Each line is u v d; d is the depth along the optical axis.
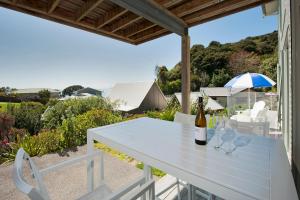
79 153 3.50
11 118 4.37
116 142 1.42
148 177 1.50
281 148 1.29
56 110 5.50
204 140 1.34
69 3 2.62
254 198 0.74
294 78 1.37
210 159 1.10
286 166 1.01
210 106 7.97
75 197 2.12
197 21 3.12
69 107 5.75
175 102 7.38
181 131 1.73
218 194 0.85
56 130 4.15
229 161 1.08
